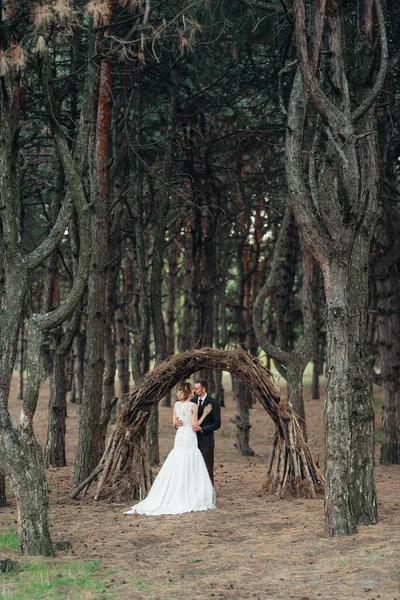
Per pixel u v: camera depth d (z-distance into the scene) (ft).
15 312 28.37
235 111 57.16
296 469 39.24
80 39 47.24
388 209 56.70
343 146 29.76
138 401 39.42
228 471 50.75
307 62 29.76
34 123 48.42
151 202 61.62
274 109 55.88
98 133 43.93
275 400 39.88
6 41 30.19
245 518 33.27
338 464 28.76
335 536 28.25
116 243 59.93
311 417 86.69
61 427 54.44
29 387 26.73
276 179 69.41
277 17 40.04
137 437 39.96
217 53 50.98
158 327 55.36
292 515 33.42
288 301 76.33
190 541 28.91
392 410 57.11
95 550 27.68
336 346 29.40
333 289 29.84
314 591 21.57
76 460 43.52
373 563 23.85
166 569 24.79
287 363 46.34
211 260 68.03
